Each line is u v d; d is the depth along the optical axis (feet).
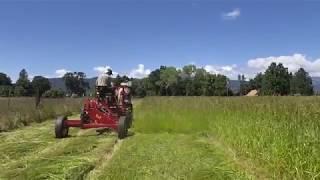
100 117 59.41
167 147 47.60
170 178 32.12
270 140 36.86
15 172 33.68
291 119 36.88
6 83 351.25
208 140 54.54
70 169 34.53
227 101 75.51
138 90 435.94
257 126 41.29
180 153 43.29
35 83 287.48
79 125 58.29
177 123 64.95
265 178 33.71
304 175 30.22
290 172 31.83
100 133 61.98
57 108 107.34
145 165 36.65
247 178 32.58
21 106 97.55
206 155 42.55
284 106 43.42
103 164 38.11
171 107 85.92
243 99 73.20
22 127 72.64
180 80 483.92
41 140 54.49
